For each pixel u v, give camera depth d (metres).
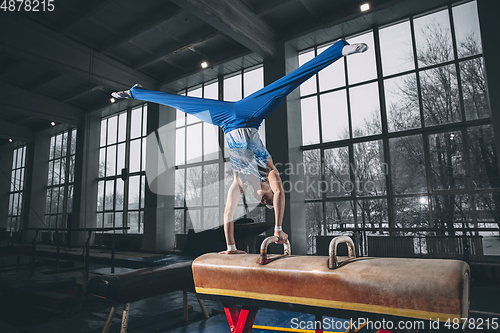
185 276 2.68
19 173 13.11
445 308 1.04
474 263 5.14
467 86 6.35
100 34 8.40
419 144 6.73
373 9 6.88
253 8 7.47
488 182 5.99
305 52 8.59
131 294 2.28
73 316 3.30
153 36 8.49
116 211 11.43
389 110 7.16
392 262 1.22
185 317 3.18
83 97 11.69
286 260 1.43
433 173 6.52
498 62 5.46
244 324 1.92
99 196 12.25
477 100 6.23
